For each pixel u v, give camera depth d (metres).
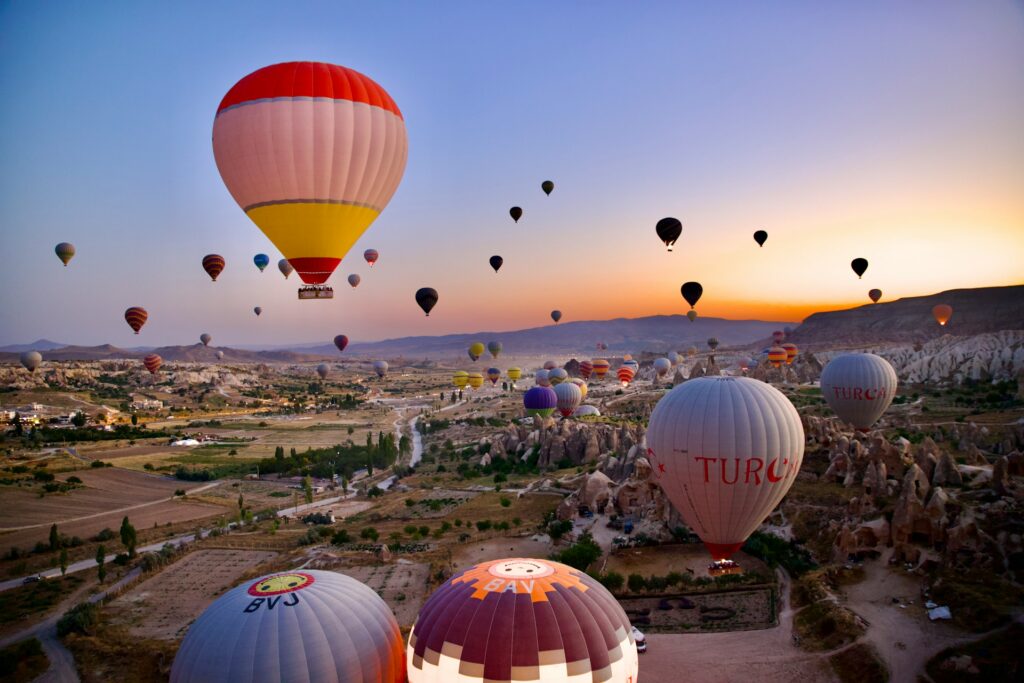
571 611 26.91
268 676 26.05
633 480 69.31
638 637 43.06
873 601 45.03
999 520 48.00
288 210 44.84
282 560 68.31
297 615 27.62
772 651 41.94
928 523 48.91
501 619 26.48
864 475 60.59
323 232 46.09
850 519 53.59
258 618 27.34
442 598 28.41
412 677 27.59
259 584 29.53
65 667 48.78
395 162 46.47
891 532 50.12
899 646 39.91
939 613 42.12
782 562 52.75
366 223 47.59
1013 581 43.31
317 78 43.19
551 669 25.67
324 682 26.52
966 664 37.00
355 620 28.31
